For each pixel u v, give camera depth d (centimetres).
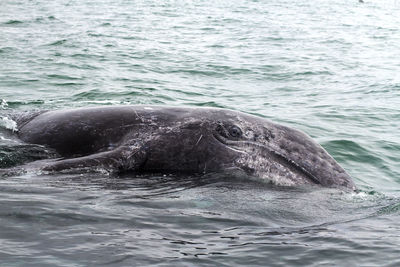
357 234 1026
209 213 1098
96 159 1322
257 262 883
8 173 1261
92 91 2688
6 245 865
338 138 2088
